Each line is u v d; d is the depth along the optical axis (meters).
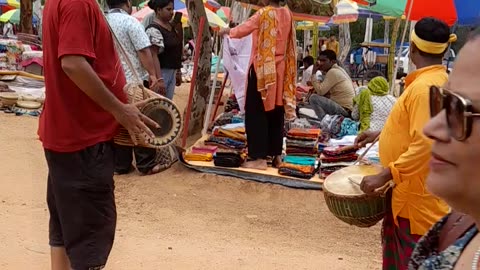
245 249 5.02
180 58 8.63
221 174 7.02
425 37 3.26
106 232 3.19
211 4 22.36
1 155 7.53
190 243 5.06
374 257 5.12
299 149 7.45
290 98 6.83
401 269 3.37
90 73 2.91
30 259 4.43
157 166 7.14
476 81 1.20
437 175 1.25
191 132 8.66
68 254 3.19
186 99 15.17
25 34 16.17
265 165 7.06
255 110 6.86
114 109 3.03
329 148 7.14
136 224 5.48
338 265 4.82
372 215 3.40
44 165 7.21
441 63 3.32
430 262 1.42
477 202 1.22
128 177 7.04
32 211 5.50
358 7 21.27
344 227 5.88
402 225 3.31
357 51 27.12
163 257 4.66
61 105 3.02
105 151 3.12
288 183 6.77
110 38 3.13
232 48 7.46
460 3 9.72
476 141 1.19
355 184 3.46
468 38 1.26
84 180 3.08
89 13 2.95
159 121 3.39
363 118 8.70
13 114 10.88
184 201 6.32
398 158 3.27
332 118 9.20
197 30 8.49
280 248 5.14
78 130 3.04
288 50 6.80
